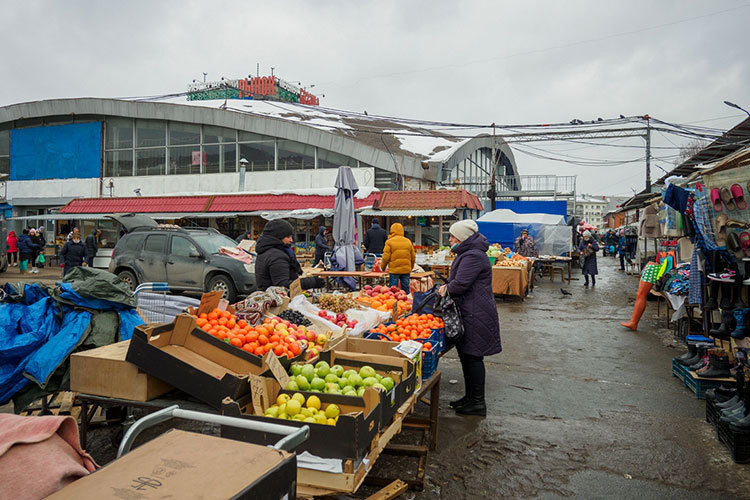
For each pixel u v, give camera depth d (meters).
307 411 2.64
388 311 5.40
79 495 1.35
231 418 1.83
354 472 2.45
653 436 4.30
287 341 3.56
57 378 3.73
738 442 3.79
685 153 30.09
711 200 5.43
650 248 19.48
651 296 13.12
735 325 5.46
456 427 4.51
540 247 18.86
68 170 29.94
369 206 19.42
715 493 3.36
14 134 31.02
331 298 5.24
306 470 2.50
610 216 58.34
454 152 27.12
